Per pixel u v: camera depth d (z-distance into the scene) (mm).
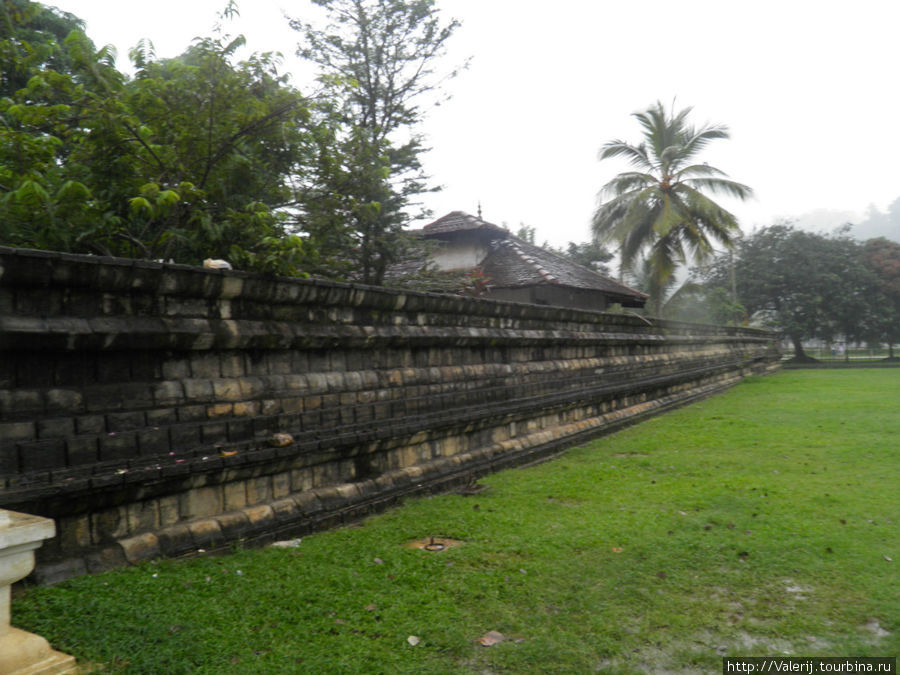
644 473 7492
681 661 3168
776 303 40094
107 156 6418
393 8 12195
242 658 2967
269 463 4945
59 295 3895
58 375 3912
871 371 28172
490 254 17625
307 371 5582
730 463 7977
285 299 5270
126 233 6668
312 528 5129
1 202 5285
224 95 6914
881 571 4285
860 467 7617
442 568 4281
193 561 4133
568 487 6738
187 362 4641
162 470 4133
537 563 4406
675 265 24297
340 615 3502
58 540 3748
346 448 5660
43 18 10008
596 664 3125
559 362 9992
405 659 3068
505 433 8211
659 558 4543
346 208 8547
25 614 3096
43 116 6164
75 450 3869
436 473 6711
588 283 17469
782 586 4074
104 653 2820
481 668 3047
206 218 6180
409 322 6746
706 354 18203
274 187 7812
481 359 8055
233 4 6746
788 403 14555
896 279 37812
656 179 23219
